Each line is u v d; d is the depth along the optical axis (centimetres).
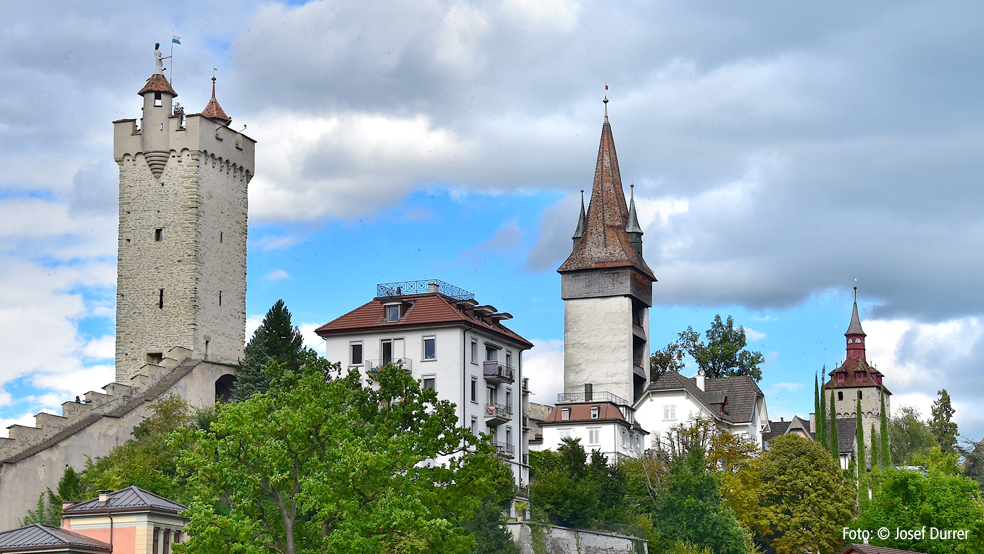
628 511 8638
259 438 5062
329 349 9081
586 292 13075
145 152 9612
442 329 8825
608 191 13450
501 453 9119
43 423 8031
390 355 8925
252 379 8931
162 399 8688
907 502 8412
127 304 9519
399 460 5241
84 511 5875
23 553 5534
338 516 4975
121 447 8112
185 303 9369
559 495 8031
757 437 13425
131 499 5956
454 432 5738
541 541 7419
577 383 12900
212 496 5038
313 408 5122
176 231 9481
